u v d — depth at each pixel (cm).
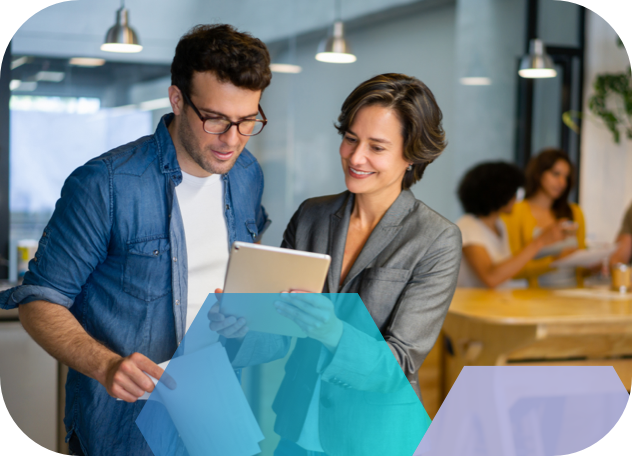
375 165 126
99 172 129
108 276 134
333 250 137
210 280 142
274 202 569
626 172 529
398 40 559
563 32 538
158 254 134
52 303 126
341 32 485
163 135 137
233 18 542
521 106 544
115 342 133
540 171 370
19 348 234
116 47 427
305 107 569
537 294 304
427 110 126
